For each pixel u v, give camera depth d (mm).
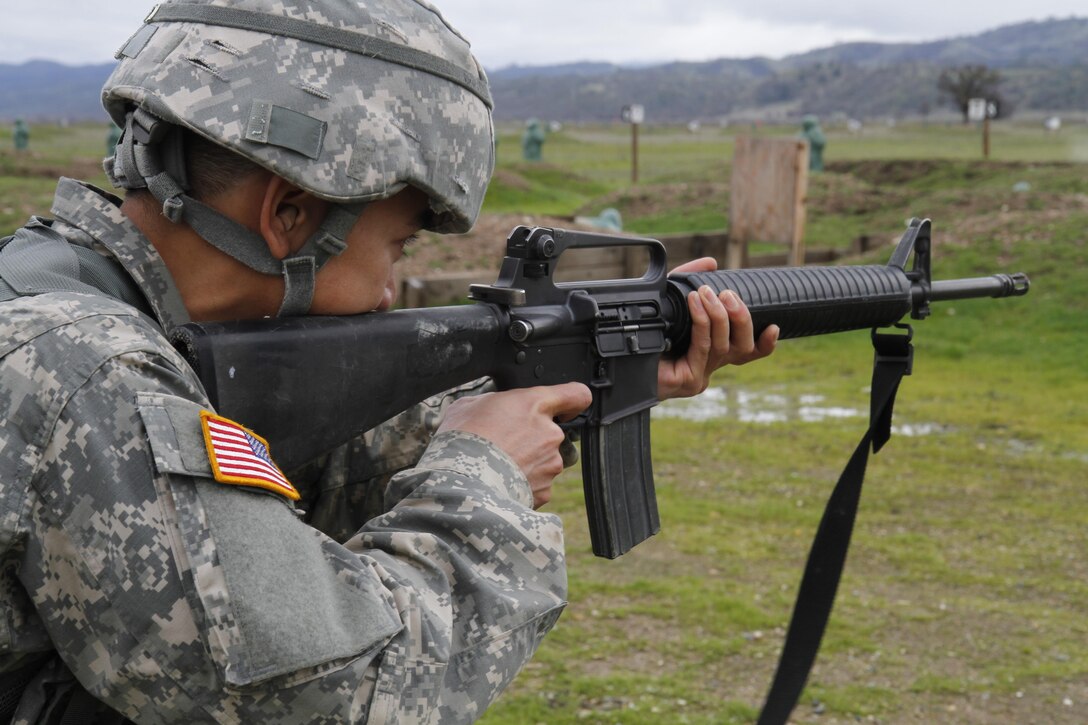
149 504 1032
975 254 13570
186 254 1234
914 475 7102
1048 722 4016
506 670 1218
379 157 1202
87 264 1193
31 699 1121
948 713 4070
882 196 19703
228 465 1068
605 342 1741
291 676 1056
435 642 1155
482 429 1416
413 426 1671
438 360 1449
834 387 9844
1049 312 12016
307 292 1261
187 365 1165
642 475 1852
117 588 1027
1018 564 5570
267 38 1178
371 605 1119
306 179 1169
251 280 1250
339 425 1318
